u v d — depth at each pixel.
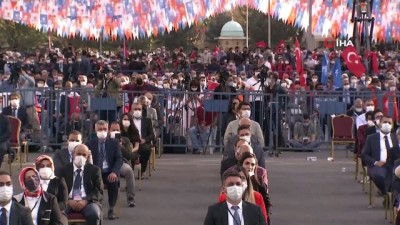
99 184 22.03
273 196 28.75
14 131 31.78
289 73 57.34
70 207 21.70
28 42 109.25
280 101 36.97
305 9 56.91
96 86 44.28
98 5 53.78
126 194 27.44
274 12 57.09
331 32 56.94
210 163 35.00
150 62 73.12
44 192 18.81
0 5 52.72
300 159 36.03
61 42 114.00
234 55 72.75
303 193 29.28
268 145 37.00
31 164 33.28
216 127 37.31
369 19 50.25
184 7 53.78
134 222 24.80
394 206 22.92
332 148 35.31
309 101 37.09
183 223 24.75
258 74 48.28
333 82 45.12
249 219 16.52
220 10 54.69
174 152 37.50
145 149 29.97
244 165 19.34
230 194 16.39
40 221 18.56
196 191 29.41
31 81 43.12
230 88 38.28
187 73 56.16
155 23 53.97
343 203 27.75
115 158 24.98
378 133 26.66
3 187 16.91
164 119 37.16
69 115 36.31
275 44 125.00
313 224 24.81
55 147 36.59
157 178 31.55
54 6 53.31
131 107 33.16
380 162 26.17
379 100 36.28
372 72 50.91
